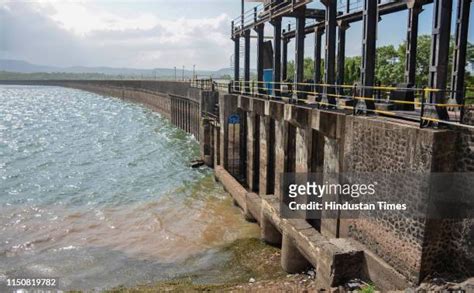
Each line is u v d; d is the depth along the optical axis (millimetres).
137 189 29844
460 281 10758
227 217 23516
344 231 15039
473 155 10383
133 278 16766
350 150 14477
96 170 35875
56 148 46938
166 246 19891
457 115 14750
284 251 16656
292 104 19875
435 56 11758
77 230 22141
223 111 30594
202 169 35406
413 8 18312
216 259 18281
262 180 24750
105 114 85438
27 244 20281
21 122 73562
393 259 12219
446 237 11234
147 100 92250
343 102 17844
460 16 15664
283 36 32656
